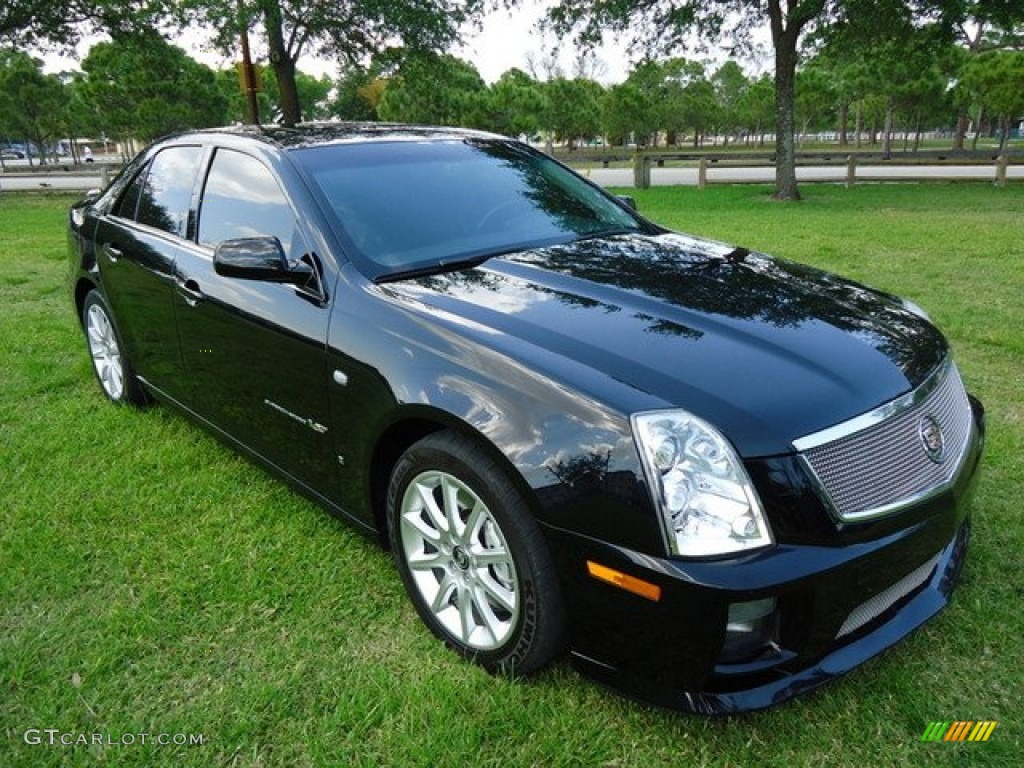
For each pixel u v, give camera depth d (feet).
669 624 6.15
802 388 6.83
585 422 6.51
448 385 7.32
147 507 10.79
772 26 52.24
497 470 6.98
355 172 10.16
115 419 13.71
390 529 8.34
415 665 7.80
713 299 8.41
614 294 8.41
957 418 7.91
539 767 6.65
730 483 6.19
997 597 8.61
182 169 11.95
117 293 12.82
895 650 7.87
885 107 140.05
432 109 103.19
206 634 8.29
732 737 6.89
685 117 182.91
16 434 13.17
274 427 9.78
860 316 8.41
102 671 7.77
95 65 108.88
